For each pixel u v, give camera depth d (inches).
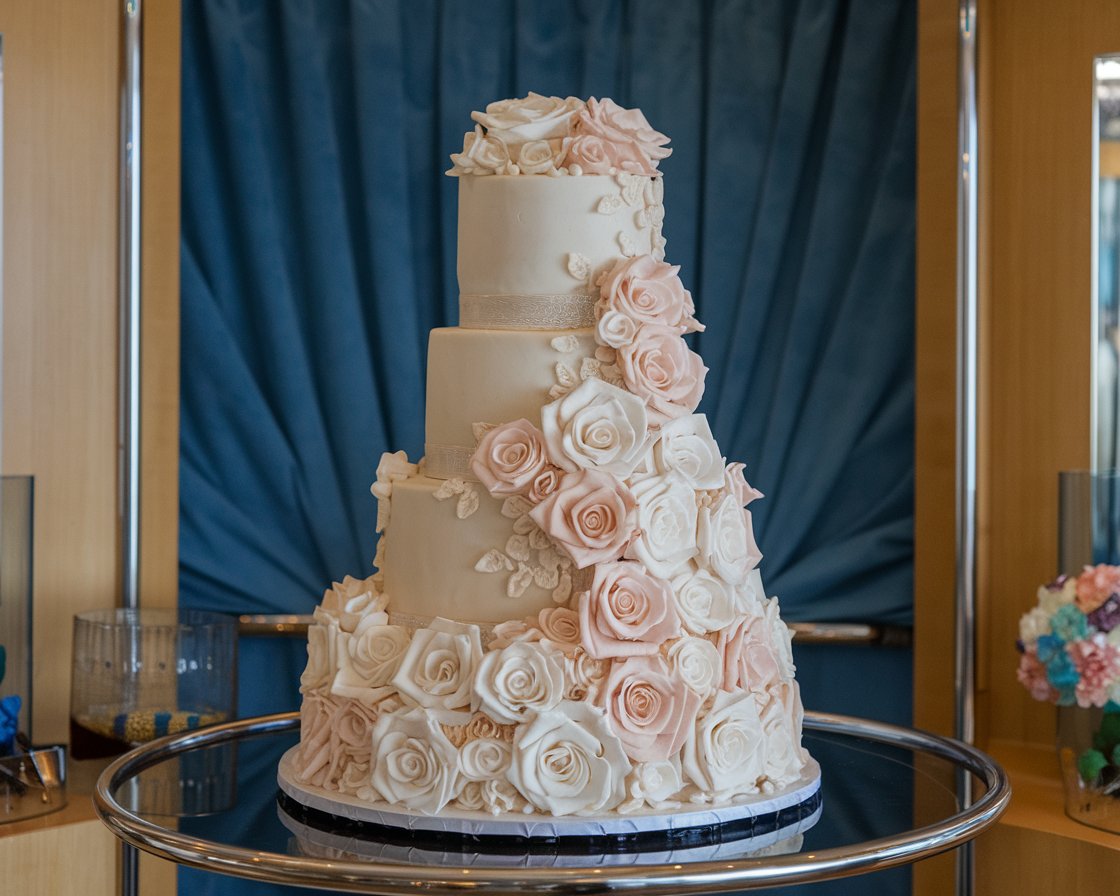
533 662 52.6
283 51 100.3
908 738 68.7
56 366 95.6
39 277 94.9
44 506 95.4
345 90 101.3
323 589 101.1
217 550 100.4
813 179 101.0
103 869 82.9
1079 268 96.7
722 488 58.3
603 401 55.2
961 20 94.7
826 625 99.9
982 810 51.8
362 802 54.0
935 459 97.0
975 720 97.7
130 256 96.9
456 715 53.3
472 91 101.0
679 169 101.5
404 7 101.0
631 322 56.3
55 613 96.0
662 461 55.7
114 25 96.6
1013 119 98.6
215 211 100.7
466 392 58.1
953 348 96.1
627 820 51.6
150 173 97.9
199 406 100.5
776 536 101.0
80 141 95.9
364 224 101.3
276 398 101.3
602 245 58.3
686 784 54.4
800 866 45.8
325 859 47.2
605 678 53.3
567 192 57.9
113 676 88.8
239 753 67.2
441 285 101.7
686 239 101.7
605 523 53.8
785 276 101.4
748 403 101.8
